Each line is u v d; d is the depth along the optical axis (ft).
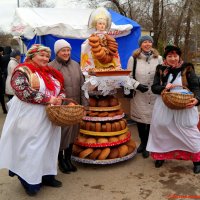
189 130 14.26
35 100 11.67
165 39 45.50
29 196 12.67
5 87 28.32
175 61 14.16
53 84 12.46
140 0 44.60
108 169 15.31
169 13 43.70
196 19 42.06
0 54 30.76
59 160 14.97
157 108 14.60
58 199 12.41
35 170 11.96
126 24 26.14
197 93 13.88
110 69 14.57
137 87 15.66
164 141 14.85
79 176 14.55
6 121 12.34
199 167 14.69
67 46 13.80
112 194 12.77
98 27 14.96
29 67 11.91
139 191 12.99
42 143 12.05
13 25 26.71
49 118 11.93
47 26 23.15
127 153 15.81
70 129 14.02
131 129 22.41
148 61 16.28
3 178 14.51
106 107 15.38
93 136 15.65
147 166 15.61
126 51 26.94
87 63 14.92
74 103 13.28
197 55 47.96
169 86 13.74
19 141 11.99
